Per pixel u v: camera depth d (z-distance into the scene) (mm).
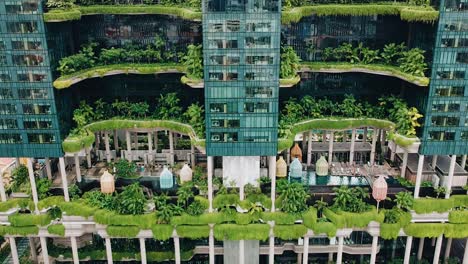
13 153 71000
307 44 78375
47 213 73000
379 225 71750
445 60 65875
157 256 77188
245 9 62719
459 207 73125
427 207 71750
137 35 78688
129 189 73000
